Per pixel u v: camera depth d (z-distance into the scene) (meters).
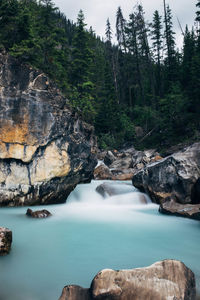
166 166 13.49
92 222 9.88
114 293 3.78
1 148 11.05
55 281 4.87
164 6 44.31
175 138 32.84
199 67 33.16
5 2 15.05
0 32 14.73
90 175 18.20
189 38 46.34
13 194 11.52
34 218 9.89
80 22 34.12
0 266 5.46
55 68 19.00
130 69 47.81
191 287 4.17
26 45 14.38
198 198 11.86
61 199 13.67
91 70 49.72
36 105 11.81
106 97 44.06
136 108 42.12
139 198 14.10
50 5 25.72
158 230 8.80
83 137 14.78
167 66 46.38
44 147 11.99
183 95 34.81
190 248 6.96
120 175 24.98
